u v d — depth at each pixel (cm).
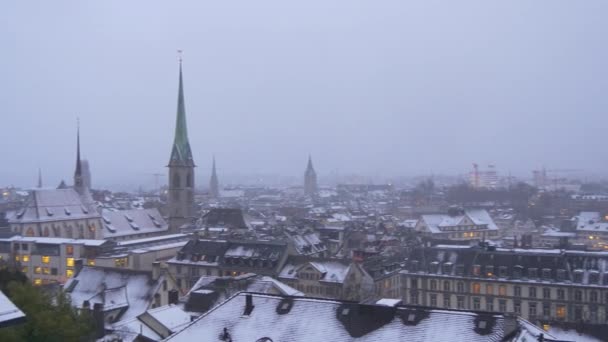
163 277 12800
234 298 7494
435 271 16725
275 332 6844
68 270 19000
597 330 10338
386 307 6738
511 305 15788
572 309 15175
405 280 17000
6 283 7812
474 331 6294
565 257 15762
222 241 18462
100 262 17650
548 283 15362
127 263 18012
